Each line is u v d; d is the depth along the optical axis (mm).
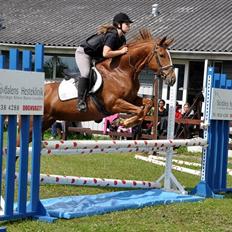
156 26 26297
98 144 9656
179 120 19594
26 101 8086
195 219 8859
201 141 10977
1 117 7801
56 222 8180
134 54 10586
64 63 26438
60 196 10289
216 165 11430
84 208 9039
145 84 24922
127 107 10469
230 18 26516
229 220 8906
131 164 15492
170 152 11430
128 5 30250
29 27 28203
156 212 9281
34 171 8367
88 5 31031
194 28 25469
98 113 10758
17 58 7969
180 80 24406
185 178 13438
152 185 11391
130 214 9031
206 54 22672
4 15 30188
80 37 26156
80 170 13789
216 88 11156
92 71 10633
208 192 11055
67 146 9141
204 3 28984
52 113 11070
